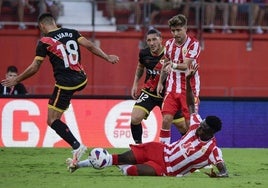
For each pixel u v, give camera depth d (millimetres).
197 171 37562
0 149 51750
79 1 70062
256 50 71812
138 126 43062
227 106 57219
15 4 69250
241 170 39656
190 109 34344
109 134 55000
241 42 71562
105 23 70438
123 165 34031
